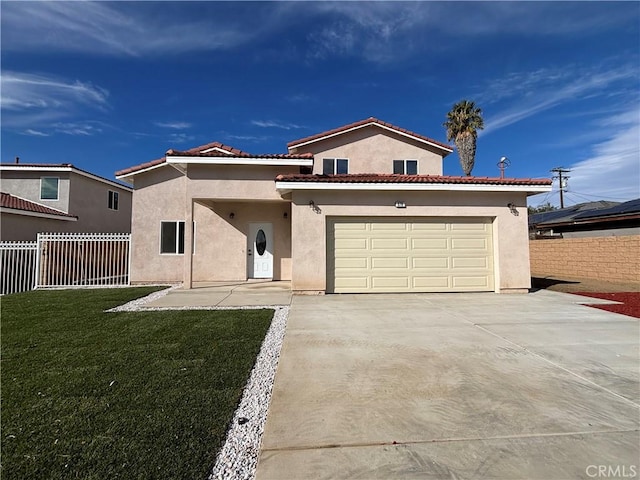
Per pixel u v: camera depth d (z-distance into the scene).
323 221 10.88
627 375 4.29
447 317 7.60
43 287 13.05
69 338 5.87
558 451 2.70
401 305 9.03
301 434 2.97
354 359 4.91
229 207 14.92
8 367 4.48
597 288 12.83
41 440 2.80
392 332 6.35
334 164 17.11
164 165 14.48
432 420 3.20
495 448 2.74
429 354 5.11
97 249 14.37
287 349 5.36
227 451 2.73
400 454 2.67
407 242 11.20
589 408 3.42
